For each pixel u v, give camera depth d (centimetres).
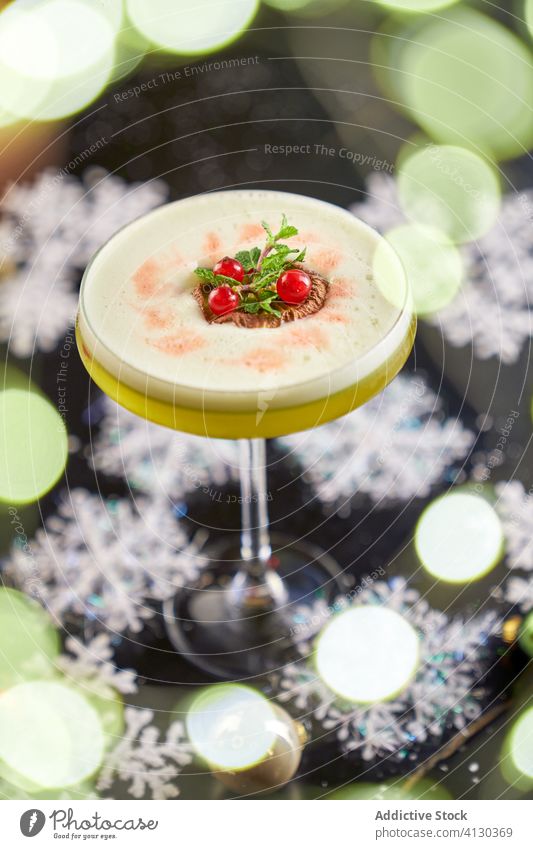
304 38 64
